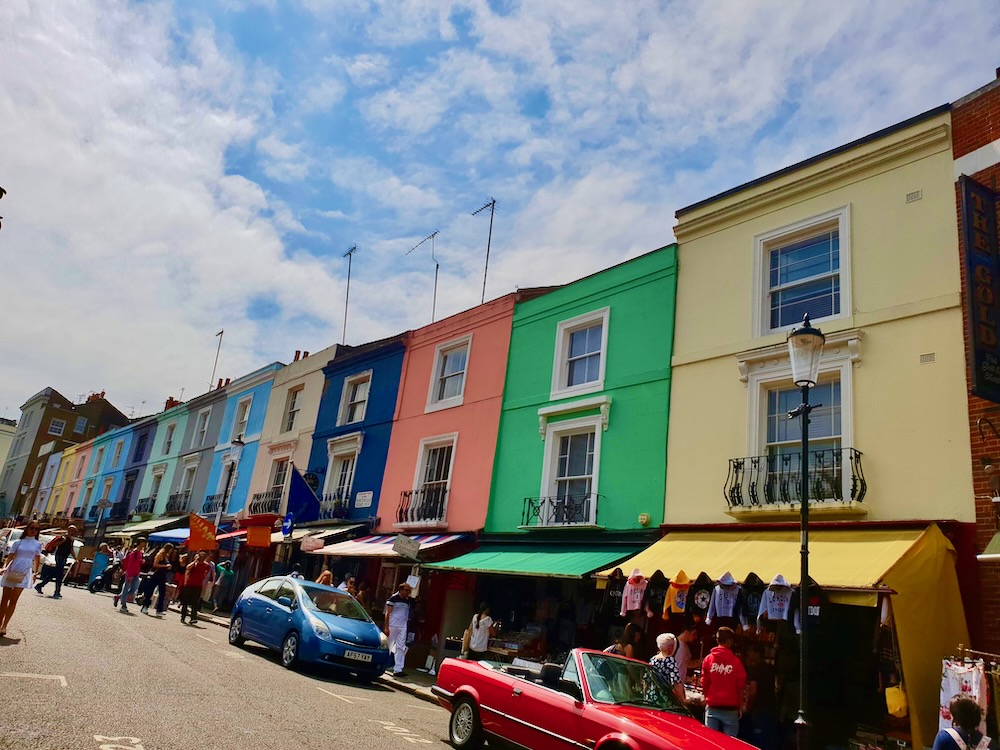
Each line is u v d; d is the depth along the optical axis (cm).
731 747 615
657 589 1081
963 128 1007
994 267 877
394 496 1848
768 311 1180
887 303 1017
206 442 2994
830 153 1154
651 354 1331
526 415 1555
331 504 2036
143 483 3419
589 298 1517
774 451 1091
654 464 1243
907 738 783
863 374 1011
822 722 903
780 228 1196
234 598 2291
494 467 1582
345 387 2248
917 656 755
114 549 2631
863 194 1099
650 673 761
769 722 876
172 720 665
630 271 1441
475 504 1591
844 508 947
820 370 1062
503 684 769
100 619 1410
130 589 1712
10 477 5509
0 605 987
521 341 1658
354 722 807
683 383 1251
